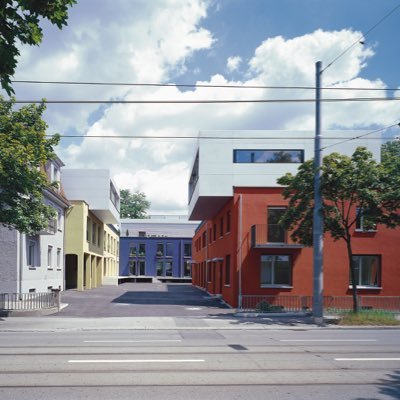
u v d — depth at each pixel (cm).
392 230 2397
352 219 2392
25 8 508
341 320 1744
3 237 2364
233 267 2414
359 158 1741
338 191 1773
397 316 1931
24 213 1825
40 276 2781
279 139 2462
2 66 527
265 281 2381
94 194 3841
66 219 3591
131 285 4978
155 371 848
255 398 673
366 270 2400
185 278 6331
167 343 1222
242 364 920
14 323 1712
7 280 2347
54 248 3166
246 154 2464
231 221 2500
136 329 1602
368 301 2309
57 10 516
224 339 1315
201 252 4388
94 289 3909
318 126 1781
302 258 2369
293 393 702
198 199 2562
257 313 2009
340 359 988
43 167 2905
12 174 1666
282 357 1006
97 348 1123
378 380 793
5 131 1791
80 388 723
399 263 2381
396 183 1686
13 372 838
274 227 2377
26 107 1847
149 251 6512
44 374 822
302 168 1898
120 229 6831
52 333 1484
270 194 2423
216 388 728
